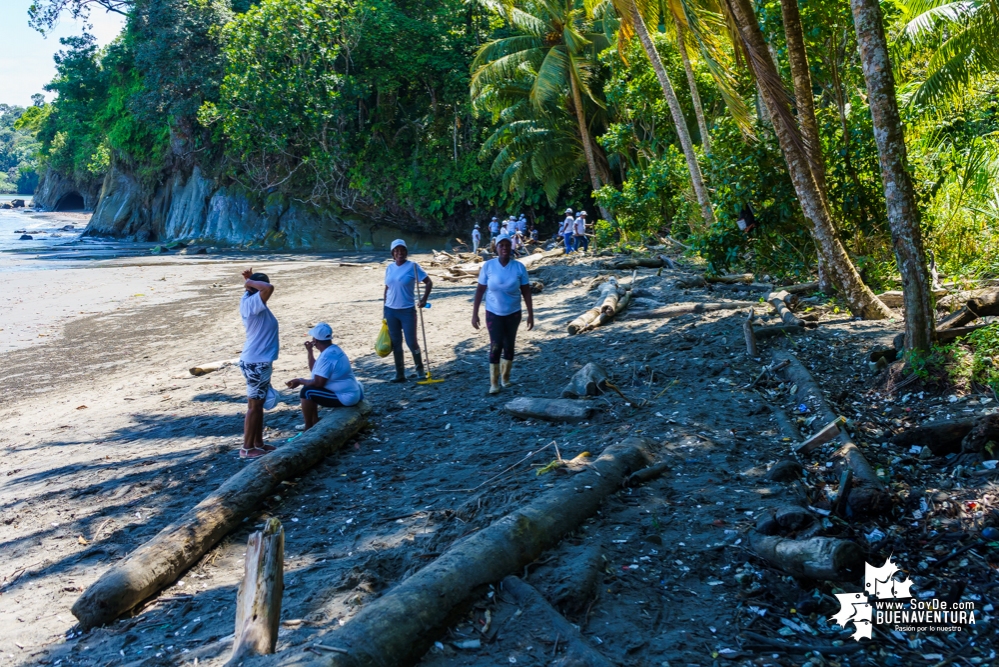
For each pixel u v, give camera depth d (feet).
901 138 22.24
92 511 19.61
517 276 27.09
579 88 101.86
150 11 141.08
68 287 78.69
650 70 77.51
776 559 13.34
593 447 19.75
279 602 11.55
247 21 125.39
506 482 17.87
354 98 137.80
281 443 23.53
